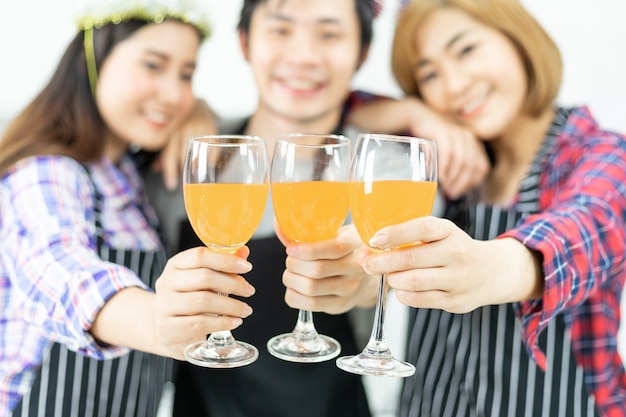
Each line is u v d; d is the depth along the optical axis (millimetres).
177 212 1904
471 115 1787
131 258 1625
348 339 1784
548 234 1106
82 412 1592
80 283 1158
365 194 935
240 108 2346
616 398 1552
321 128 1990
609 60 2369
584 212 1240
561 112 1757
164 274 1022
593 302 1543
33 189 1440
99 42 1660
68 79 1667
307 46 1896
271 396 1738
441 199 1894
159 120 1740
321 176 1021
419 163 941
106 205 1626
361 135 965
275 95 1951
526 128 1765
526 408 1600
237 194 976
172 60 1737
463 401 1674
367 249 981
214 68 2322
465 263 932
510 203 1738
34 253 1287
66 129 1638
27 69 2279
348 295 1101
